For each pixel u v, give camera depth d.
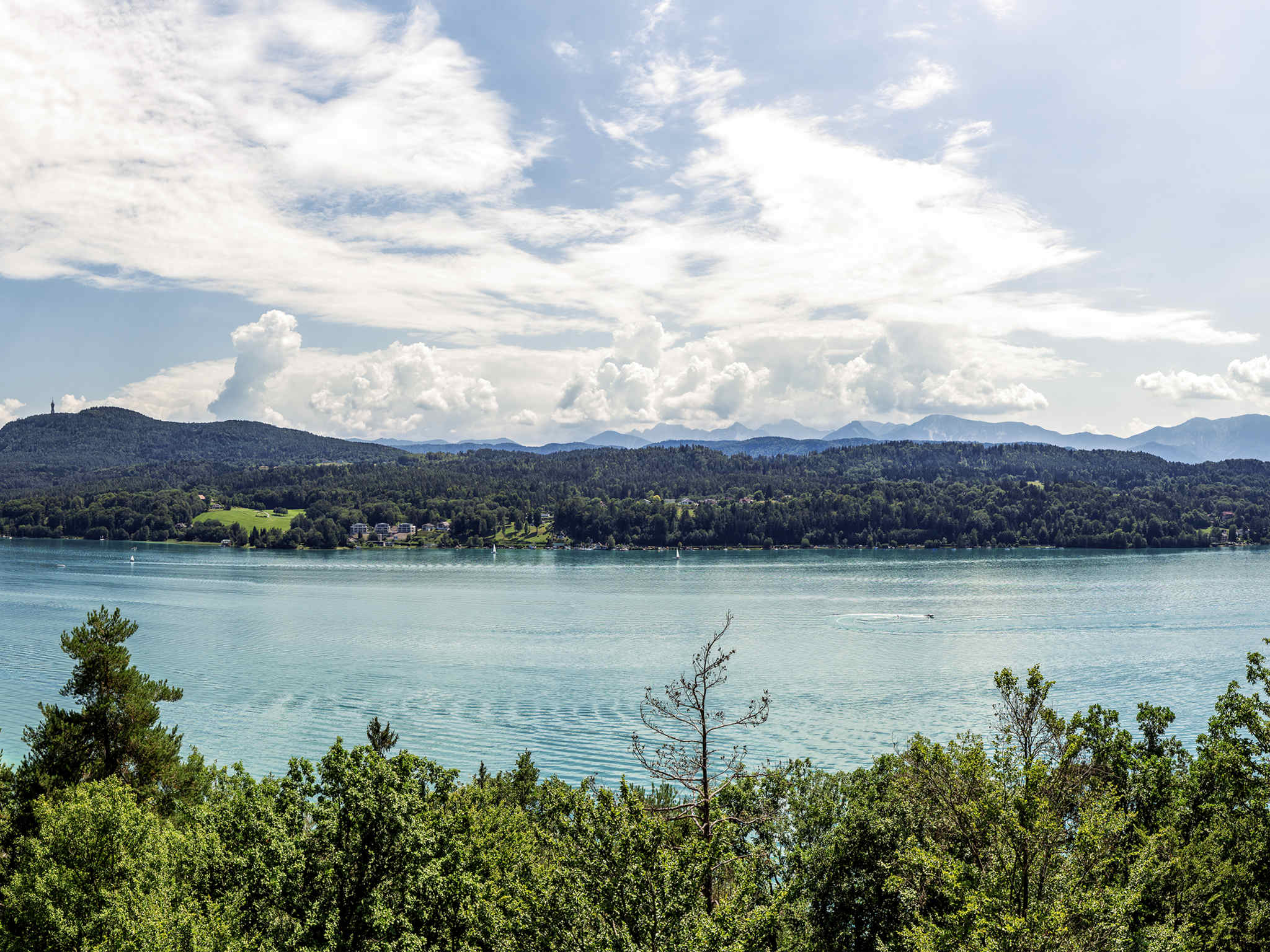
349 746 84.19
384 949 25.97
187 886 29.66
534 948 25.69
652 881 25.09
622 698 103.44
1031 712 28.73
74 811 33.28
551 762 80.06
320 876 27.95
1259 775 35.09
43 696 101.88
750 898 26.75
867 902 31.78
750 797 35.78
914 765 32.59
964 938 24.41
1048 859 24.69
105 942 28.86
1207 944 27.28
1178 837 29.80
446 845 29.23
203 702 101.50
